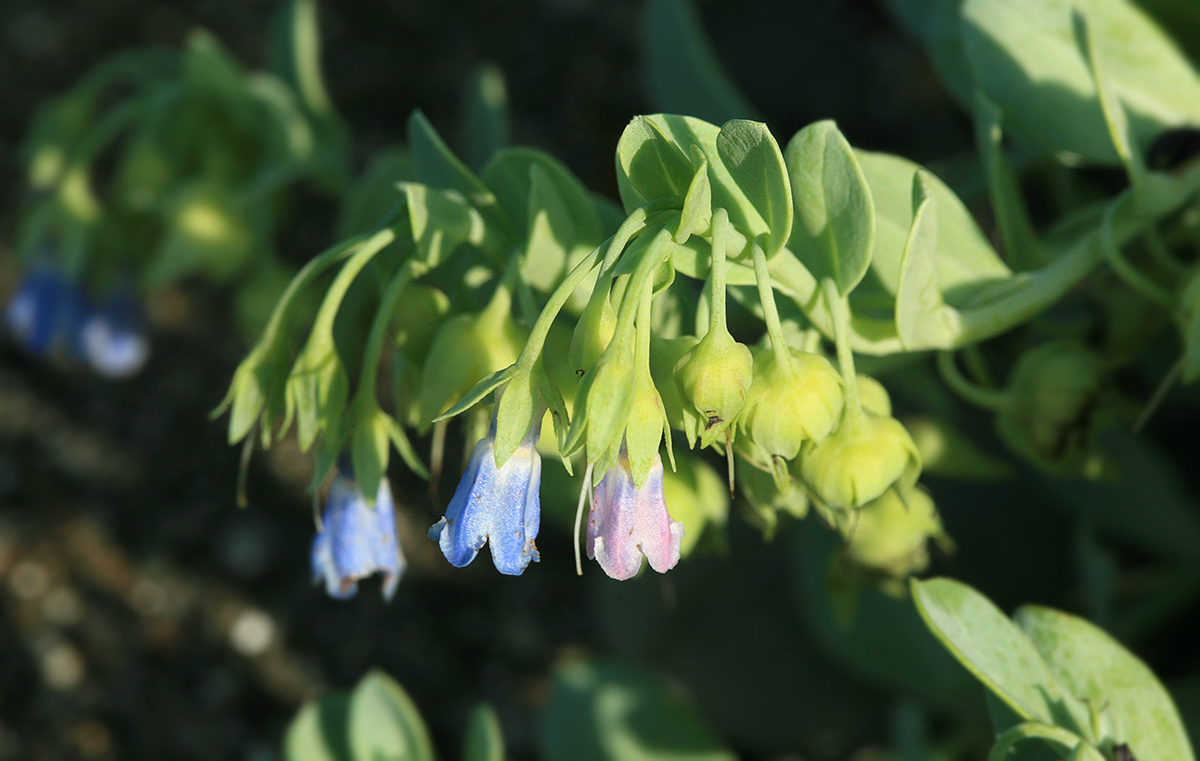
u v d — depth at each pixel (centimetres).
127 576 38
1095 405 22
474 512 19
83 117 30
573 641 37
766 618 31
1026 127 22
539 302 21
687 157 19
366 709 26
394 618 38
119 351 31
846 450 19
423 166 21
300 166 28
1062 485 27
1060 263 21
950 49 24
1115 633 27
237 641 37
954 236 21
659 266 18
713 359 18
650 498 18
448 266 21
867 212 19
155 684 36
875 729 31
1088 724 20
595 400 18
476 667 37
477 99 27
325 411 19
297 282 19
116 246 30
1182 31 22
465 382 19
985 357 26
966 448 24
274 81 32
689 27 26
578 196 20
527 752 35
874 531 21
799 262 20
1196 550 26
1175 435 31
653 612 32
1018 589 29
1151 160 22
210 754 35
